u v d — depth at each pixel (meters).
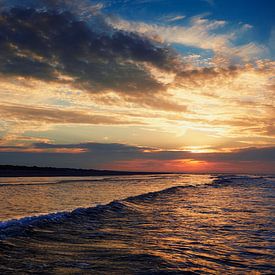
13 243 9.38
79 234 11.07
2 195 24.22
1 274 6.79
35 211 16.59
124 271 7.17
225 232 11.78
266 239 10.67
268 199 24.23
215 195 27.69
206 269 7.48
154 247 9.46
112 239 10.44
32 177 59.56
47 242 9.76
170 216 15.53
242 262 8.09
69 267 7.38
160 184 46.72
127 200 21.59
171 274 7.05
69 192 28.47
